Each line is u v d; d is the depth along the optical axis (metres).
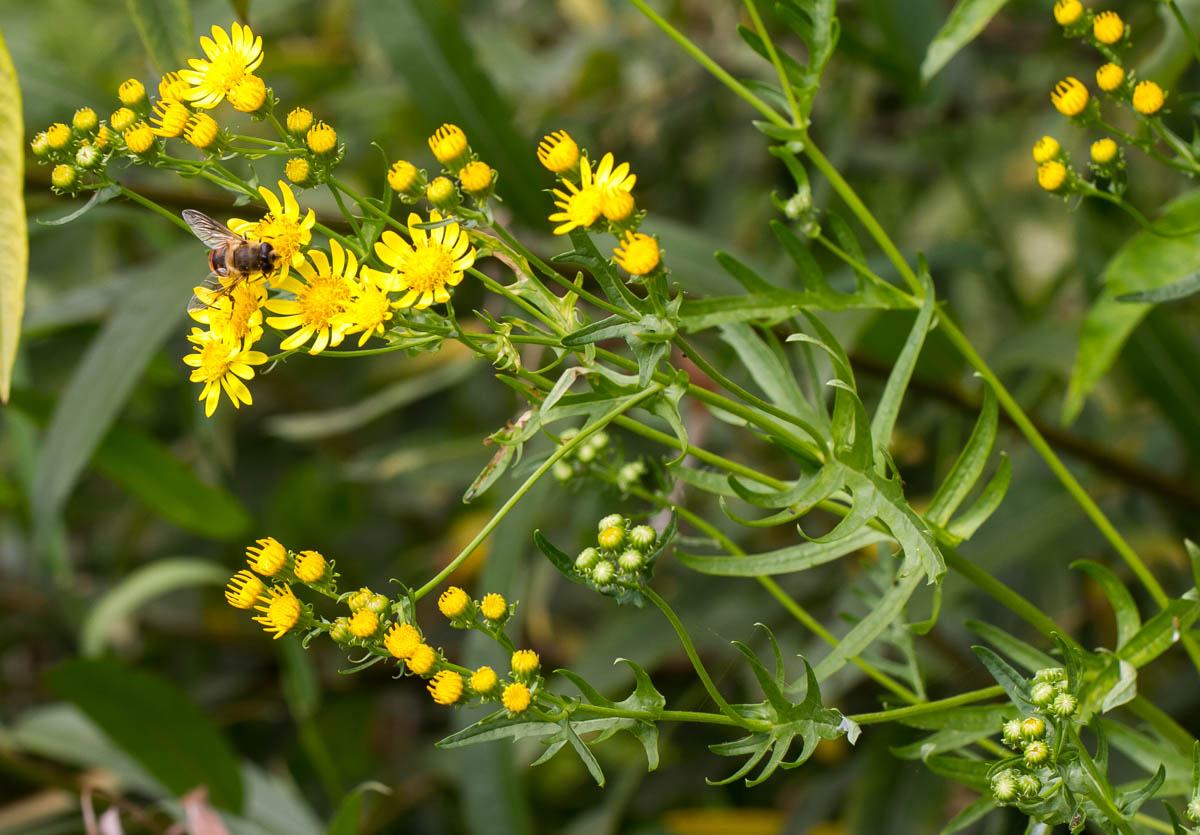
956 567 0.73
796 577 1.05
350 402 1.47
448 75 0.92
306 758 1.29
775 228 0.74
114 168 0.73
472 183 0.71
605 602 1.25
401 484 1.41
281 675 1.35
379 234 0.71
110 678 0.92
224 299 0.72
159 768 0.96
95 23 1.35
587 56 1.26
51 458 0.90
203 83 0.72
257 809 1.04
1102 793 0.70
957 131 1.22
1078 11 0.74
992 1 0.79
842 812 1.13
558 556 0.71
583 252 0.70
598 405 0.71
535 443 0.91
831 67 1.20
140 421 1.42
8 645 1.34
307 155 0.72
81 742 1.09
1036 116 1.26
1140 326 0.92
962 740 0.74
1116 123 1.18
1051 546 0.99
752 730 0.71
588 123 1.30
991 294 1.26
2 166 0.74
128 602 1.12
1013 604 0.73
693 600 1.03
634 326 0.70
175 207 0.90
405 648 0.71
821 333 0.72
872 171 1.31
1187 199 0.79
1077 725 0.72
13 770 1.03
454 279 0.71
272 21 1.54
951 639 0.97
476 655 0.89
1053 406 1.15
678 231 0.91
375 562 1.40
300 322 0.72
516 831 0.89
